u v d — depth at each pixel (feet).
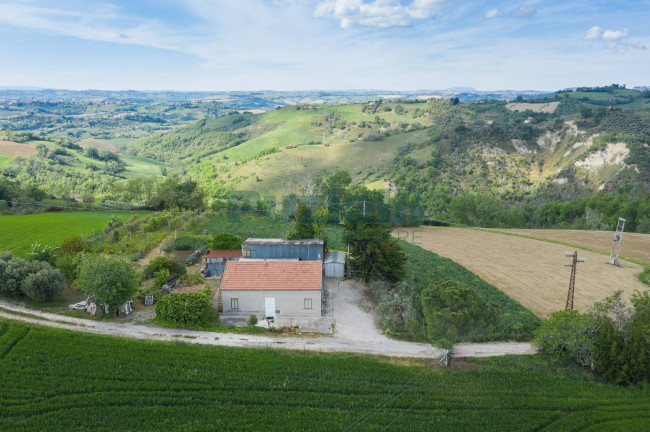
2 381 107.14
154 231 275.39
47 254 195.72
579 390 116.06
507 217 403.95
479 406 108.06
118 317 146.82
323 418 101.76
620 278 205.05
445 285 150.10
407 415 103.86
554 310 167.94
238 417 100.42
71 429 93.86
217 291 174.40
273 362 122.11
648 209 366.43
